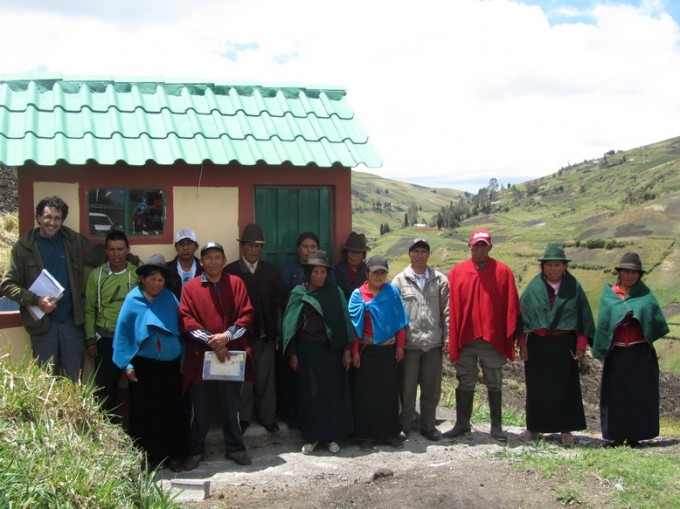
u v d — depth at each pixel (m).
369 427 6.32
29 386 4.59
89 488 3.88
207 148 6.31
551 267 6.54
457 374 6.83
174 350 5.59
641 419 6.54
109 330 5.82
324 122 7.15
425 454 6.24
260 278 6.35
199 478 5.50
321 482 5.40
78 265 5.85
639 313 6.54
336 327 6.09
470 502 4.80
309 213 7.00
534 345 6.63
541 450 6.19
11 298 5.51
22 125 6.04
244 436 6.45
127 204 6.36
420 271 6.61
